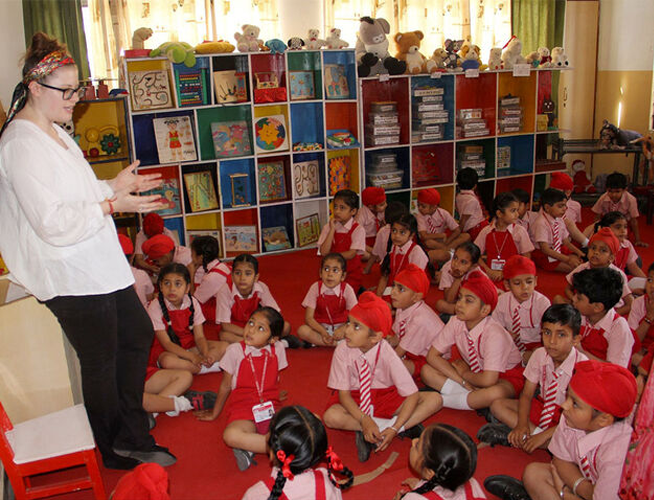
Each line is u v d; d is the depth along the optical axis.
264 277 4.83
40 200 1.91
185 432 2.72
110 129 5.12
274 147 5.40
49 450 2.02
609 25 7.06
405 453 2.52
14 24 4.79
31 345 2.36
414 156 6.12
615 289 2.66
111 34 5.14
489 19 6.44
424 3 6.05
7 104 4.80
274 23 5.61
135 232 5.32
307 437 1.63
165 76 5.03
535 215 4.96
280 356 2.67
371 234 5.03
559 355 2.34
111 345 2.20
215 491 2.30
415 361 3.06
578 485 1.95
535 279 3.07
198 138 5.12
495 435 2.53
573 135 7.36
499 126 6.12
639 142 6.47
